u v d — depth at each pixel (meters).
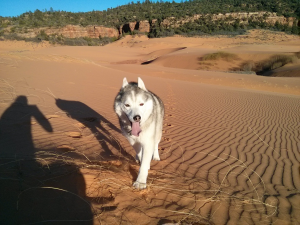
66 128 6.34
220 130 8.00
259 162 5.34
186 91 17.02
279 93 22.78
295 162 5.43
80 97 10.47
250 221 3.14
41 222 2.53
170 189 3.75
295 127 9.16
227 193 3.80
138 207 3.15
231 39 105.31
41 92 10.16
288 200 3.72
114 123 7.52
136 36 136.50
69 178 3.51
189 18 141.50
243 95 17.72
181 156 5.43
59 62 22.56
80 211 2.83
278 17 132.75
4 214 2.55
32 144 4.86
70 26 131.75
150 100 4.23
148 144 3.99
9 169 3.49
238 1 182.12
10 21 125.56
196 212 3.21
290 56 50.62
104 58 65.69
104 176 3.80
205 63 53.16
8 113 6.79
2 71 13.35
